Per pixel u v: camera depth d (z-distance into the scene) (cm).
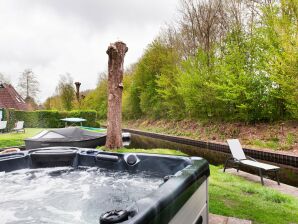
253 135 1373
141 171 418
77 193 360
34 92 3997
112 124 893
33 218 281
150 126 2575
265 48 1283
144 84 2786
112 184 388
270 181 647
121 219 146
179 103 2116
